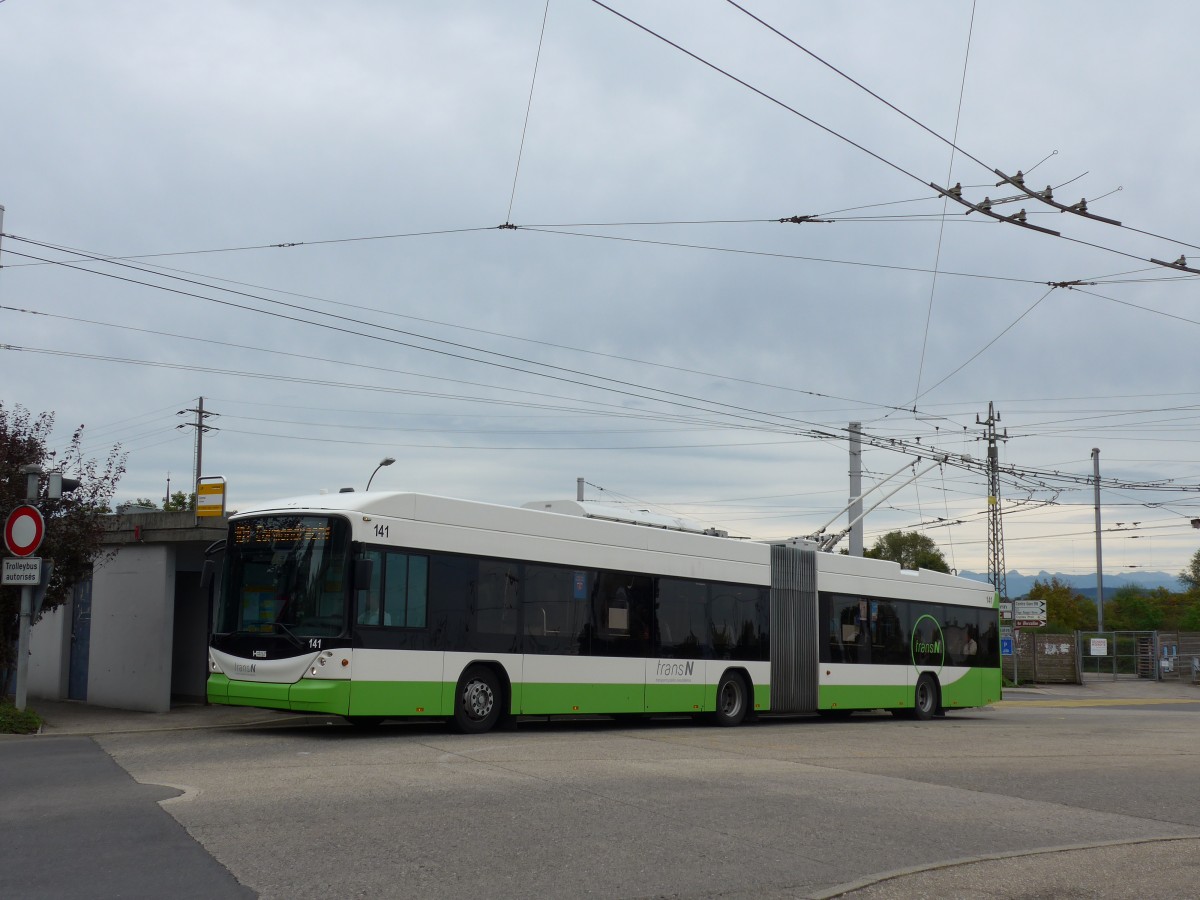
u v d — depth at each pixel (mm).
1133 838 9422
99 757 12281
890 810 10273
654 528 19219
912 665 24406
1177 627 87000
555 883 6984
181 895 6434
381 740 14570
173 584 21719
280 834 8047
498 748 13766
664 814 9414
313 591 14688
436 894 6613
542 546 17250
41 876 6816
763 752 14797
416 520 15531
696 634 19609
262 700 14734
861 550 30844
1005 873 7770
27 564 16297
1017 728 21891
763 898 6867
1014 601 45656
